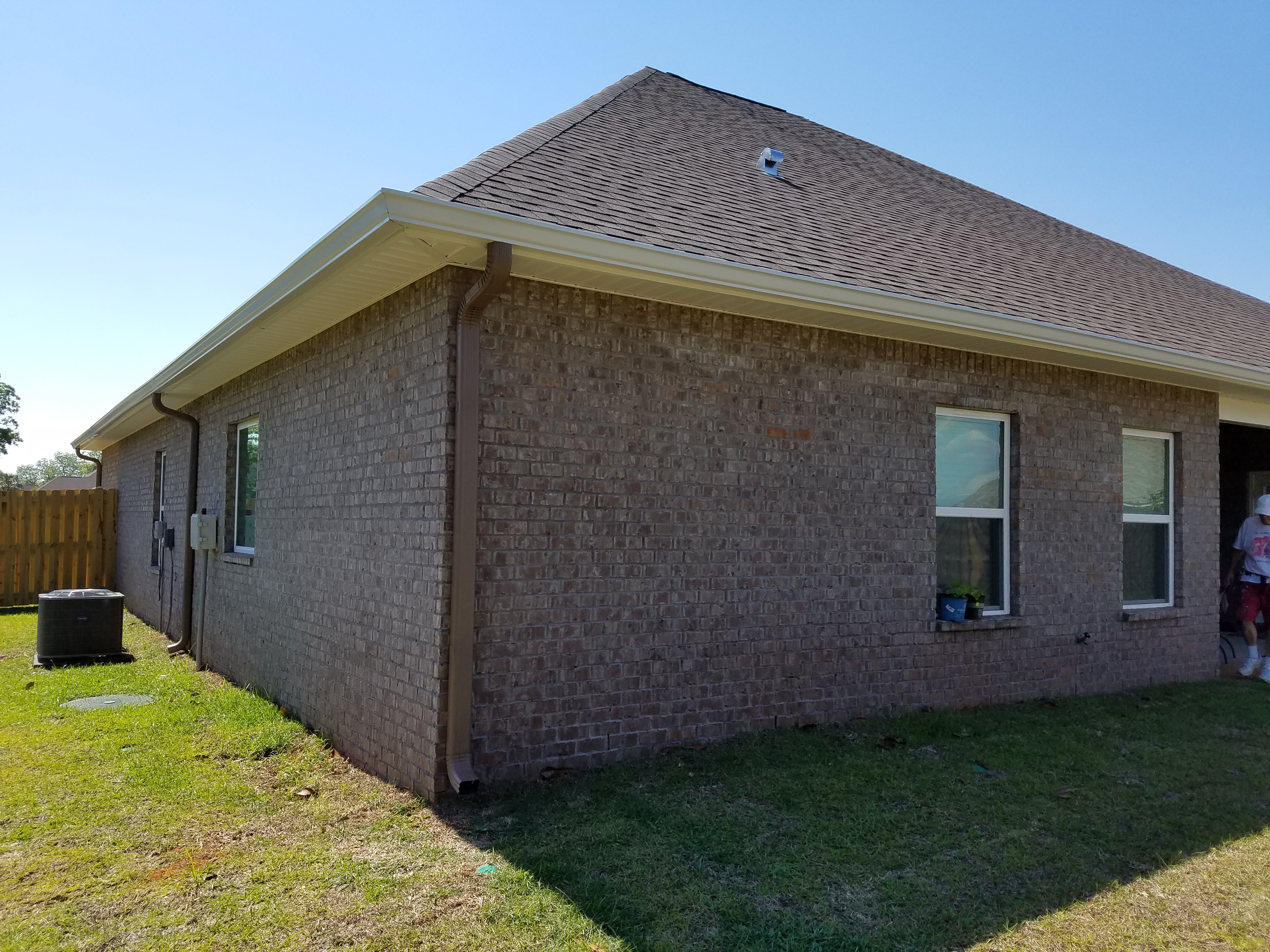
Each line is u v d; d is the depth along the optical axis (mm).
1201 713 7258
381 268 4918
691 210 5996
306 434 6789
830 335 6445
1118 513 8297
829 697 6309
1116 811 4758
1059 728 6527
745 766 5258
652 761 5344
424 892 3557
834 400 6430
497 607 4941
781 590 6094
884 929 3334
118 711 6816
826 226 7062
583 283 5211
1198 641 9031
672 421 5645
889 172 10094
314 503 6574
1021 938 3311
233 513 9047
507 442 5008
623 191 5836
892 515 6703
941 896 3643
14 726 6348
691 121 8422
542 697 5074
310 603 6543
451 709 4684
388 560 5371
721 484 5840
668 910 3418
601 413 5359
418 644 4953
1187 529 9023
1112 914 3525
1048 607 7695
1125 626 8305
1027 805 4797
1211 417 9383
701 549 5730
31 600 15586
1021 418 7602
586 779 5016
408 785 4953
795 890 3643
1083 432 8055
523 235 4441
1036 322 6770
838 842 4172
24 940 3178
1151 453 8977
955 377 7148
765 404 6074
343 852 4016
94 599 9422
